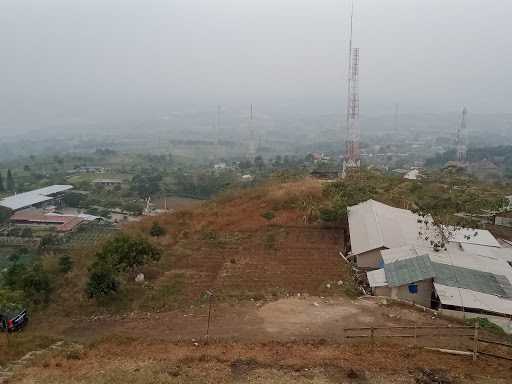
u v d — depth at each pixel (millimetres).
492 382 13625
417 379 13719
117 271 24609
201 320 20703
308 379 13688
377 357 15438
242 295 23266
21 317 21031
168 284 24906
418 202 39500
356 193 40219
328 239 31578
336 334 18750
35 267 26125
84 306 23328
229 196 42969
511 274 24469
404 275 23219
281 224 33938
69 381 13641
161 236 32812
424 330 18891
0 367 15234
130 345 17531
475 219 36719
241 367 14641
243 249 30016
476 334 15672
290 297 22969
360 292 23656
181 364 14891
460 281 22547
